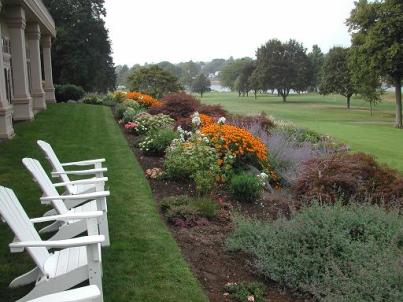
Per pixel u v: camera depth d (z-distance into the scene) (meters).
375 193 6.10
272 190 7.21
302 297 3.75
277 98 81.25
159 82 30.48
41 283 2.98
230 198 6.46
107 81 47.84
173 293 3.55
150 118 12.72
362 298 3.44
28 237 3.09
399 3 30.97
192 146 7.41
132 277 3.78
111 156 9.19
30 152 9.30
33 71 17.81
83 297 2.43
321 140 12.12
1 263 4.03
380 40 31.38
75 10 43.72
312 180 6.27
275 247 4.22
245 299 3.60
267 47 74.75
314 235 4.33
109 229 4.91
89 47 43.28
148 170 7.69
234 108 46.81
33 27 17.28
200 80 92.31
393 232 4.43
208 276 4.02
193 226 5.21
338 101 70.56
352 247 4.10
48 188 4.41
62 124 14.09
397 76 32.56
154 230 4.92
